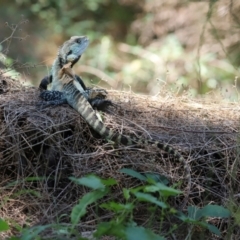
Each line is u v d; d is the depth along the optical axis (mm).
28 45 24047
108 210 9219
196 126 10477
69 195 9414
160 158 9586
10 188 9516
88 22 26781
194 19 23984
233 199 9156
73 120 9812
